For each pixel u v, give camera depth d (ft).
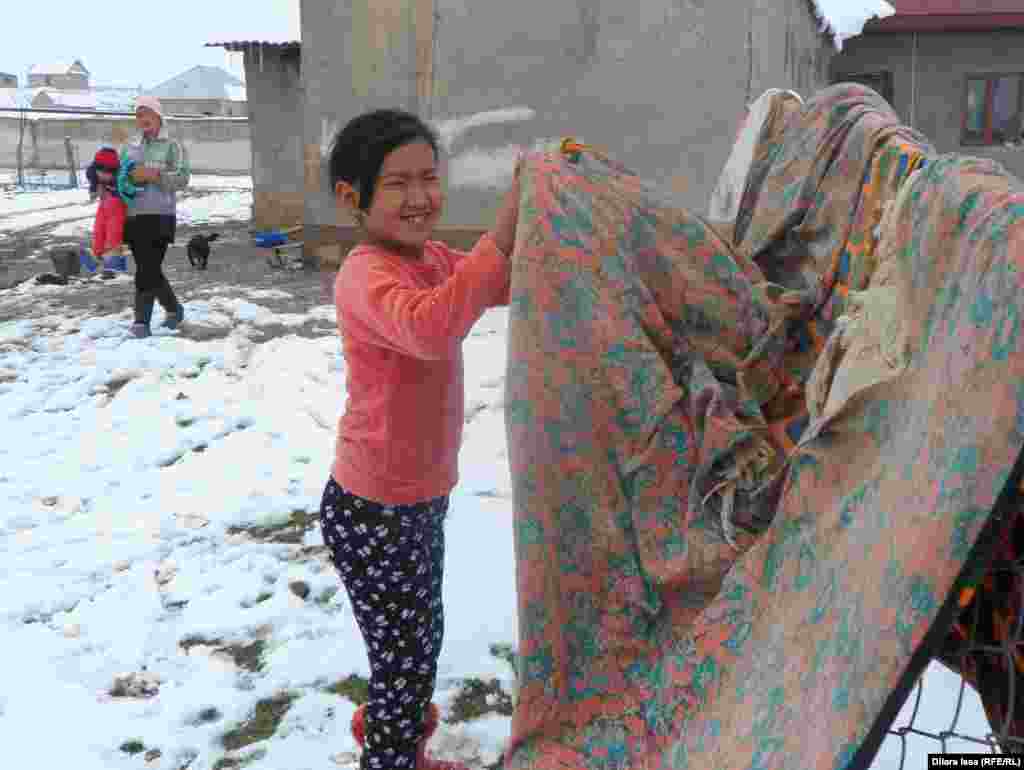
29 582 12.55
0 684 10.19
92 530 14.21
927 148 6.31
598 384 6.20
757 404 6.46
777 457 6.26
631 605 6.15
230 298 30.19
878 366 5.11
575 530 6.19
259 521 14.37
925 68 51.13
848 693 4.19
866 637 4.23
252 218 47.93
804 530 5.33
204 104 206.08
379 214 6.65
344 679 10.11
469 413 18.24
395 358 6.77
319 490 15.38
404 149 6.52
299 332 25.49
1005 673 5.02
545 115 32.24
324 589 12.16
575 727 6.15
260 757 8.89
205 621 11.44
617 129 31.63
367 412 6.94
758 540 5.69
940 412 4.34
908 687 3.99
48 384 21.53
